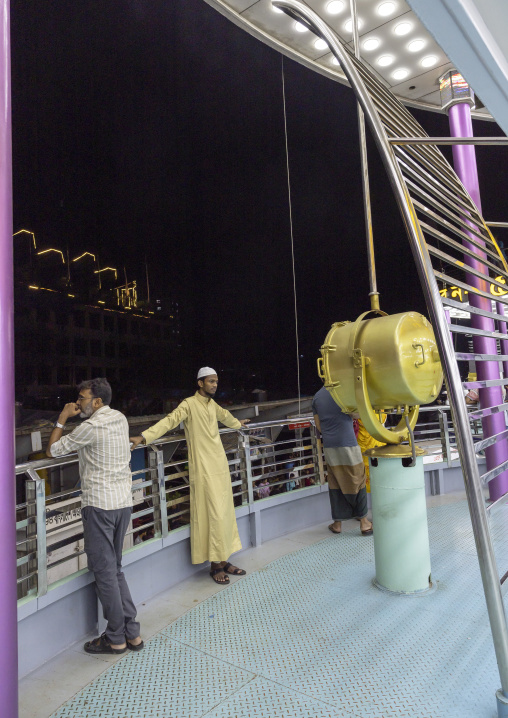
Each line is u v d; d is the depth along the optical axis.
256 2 4.43
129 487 2.96
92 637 3.03
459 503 5.73
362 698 2.28
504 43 1.01
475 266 5.30
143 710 2.26
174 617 3.21
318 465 5.32
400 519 3.41
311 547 4.44
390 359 3.23
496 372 5.40
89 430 2.79
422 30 4.82
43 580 2.70
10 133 1.64
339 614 3.14
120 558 2.95
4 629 1.51
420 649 2.69
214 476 3.80
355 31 3.68
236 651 2.75
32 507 2.73
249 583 3.71
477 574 3.68
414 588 3.40
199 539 3.74
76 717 2.24
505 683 2.05
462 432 2.06
